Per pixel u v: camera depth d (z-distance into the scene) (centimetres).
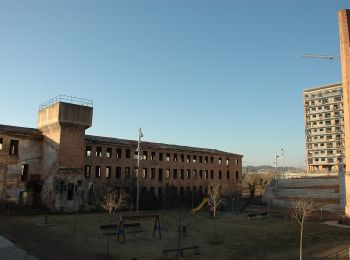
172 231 3331
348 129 4203
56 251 2323
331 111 12725
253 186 8400
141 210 5506
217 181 7806
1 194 4597
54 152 4769
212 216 4709
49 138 4941
